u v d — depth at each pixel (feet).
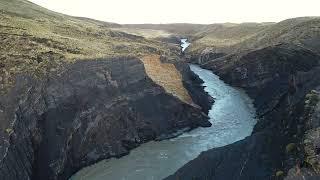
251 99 216.74
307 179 100.58
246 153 135.23
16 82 113.09
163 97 167.84
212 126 173.68
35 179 108.17
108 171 128.77
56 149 118.32
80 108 132.57
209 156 136.98
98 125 138.31
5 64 119.14
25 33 155.12
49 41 154.61
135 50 204.03
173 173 128.47
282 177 109.70
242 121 180.34
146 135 155.43
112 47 193.06
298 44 219.41
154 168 132.16
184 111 171.12
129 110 152.76
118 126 146.10
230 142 155.43
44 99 120.88
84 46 170.19
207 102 200.54
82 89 135.95
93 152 134.72
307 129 126.31
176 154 144.15
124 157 140.36
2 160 96.43
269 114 179.52
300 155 113.39
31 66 123.44
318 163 103.04
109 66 151.64
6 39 140.36
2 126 101.35
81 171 127.65
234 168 126.62
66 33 196.75
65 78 130.41
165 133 160.35
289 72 207.62
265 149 135.64
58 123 122.52
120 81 154.20
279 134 144.15
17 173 100.78
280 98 186.09
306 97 146.51
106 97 144.87
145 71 168.25
